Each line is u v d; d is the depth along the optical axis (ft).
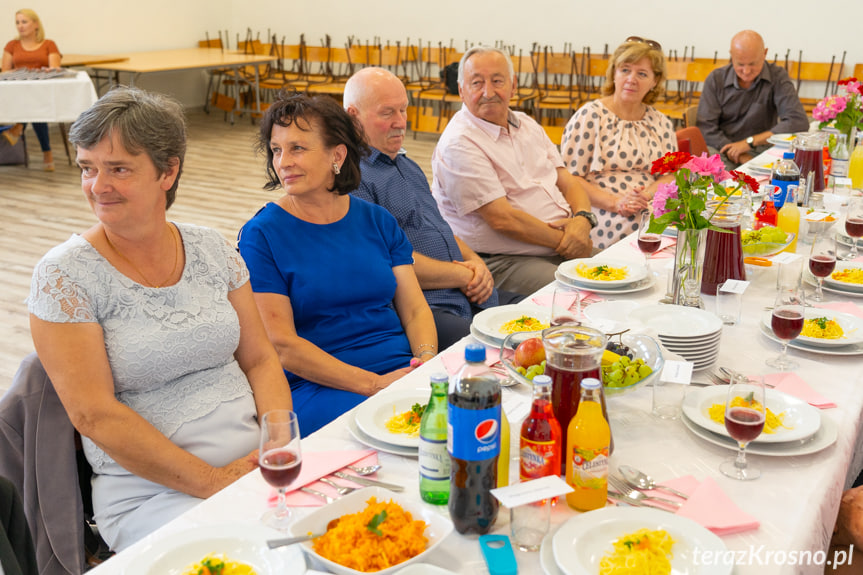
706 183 6.41
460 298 8.95
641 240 7.77
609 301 6.75
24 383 5.33
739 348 6.12
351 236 7.22
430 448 3.98
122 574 3.59
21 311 13.23
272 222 6.93
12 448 5.37
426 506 3.97
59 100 21.35
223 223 18.47
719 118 18.58
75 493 5.46
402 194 8.83
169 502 5.17
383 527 3.65
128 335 5.31
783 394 5.08
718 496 4.09
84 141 5.00
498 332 6.21
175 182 5.53
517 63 27.45
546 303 6.98
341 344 7.13
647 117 12.63
